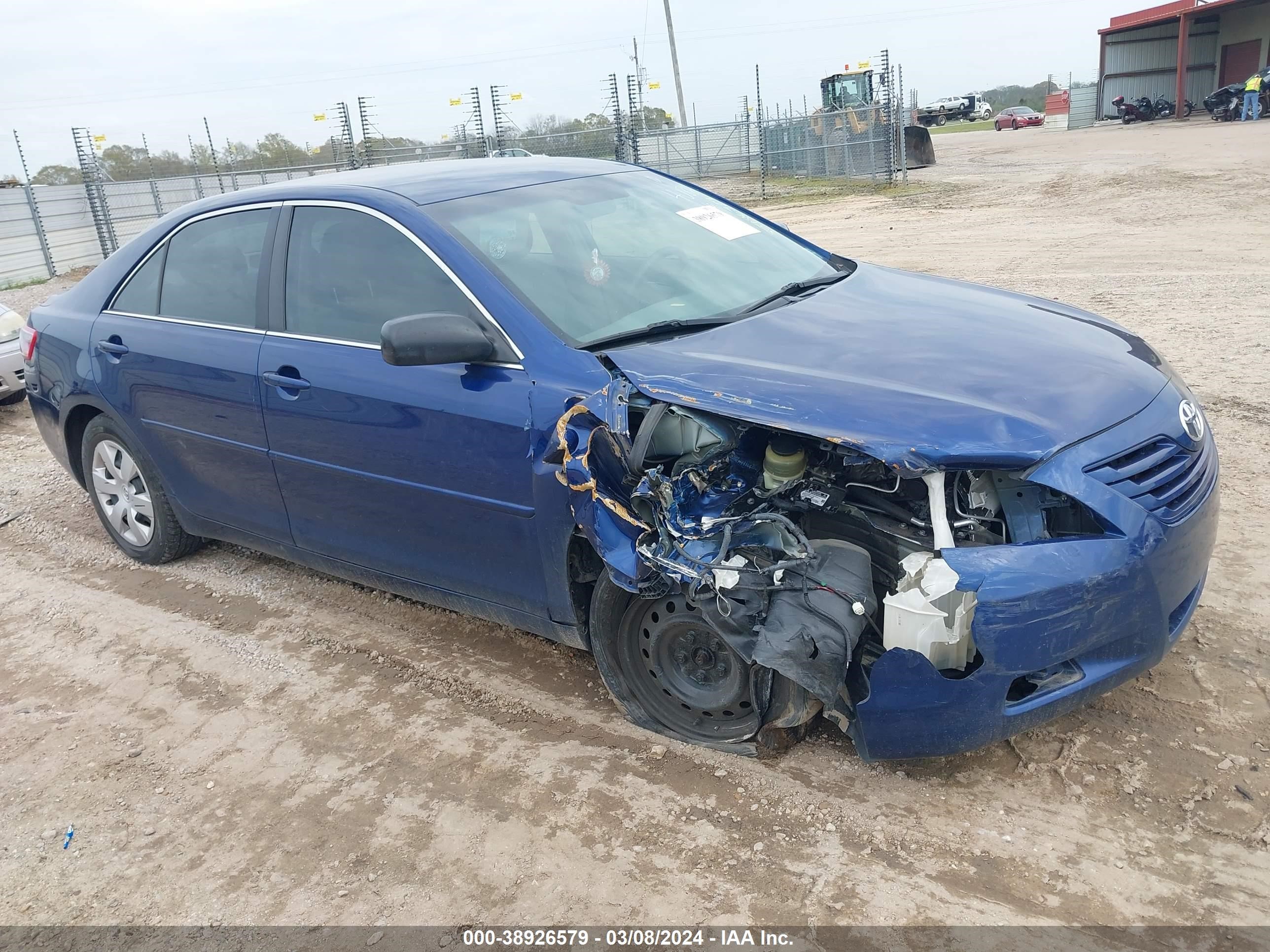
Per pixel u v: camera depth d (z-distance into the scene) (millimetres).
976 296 3684
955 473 2568
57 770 3404
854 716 2764
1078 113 42969
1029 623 2461
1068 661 2576
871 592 2627
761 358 2959
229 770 3320
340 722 3533
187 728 3590
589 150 27953
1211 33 38312
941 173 24734
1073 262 10609
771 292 3662
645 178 4348
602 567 3180
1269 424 5266
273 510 4098
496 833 2879
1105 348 3115
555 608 3279
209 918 2682
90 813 3168
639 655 3154
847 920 2436
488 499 3236
